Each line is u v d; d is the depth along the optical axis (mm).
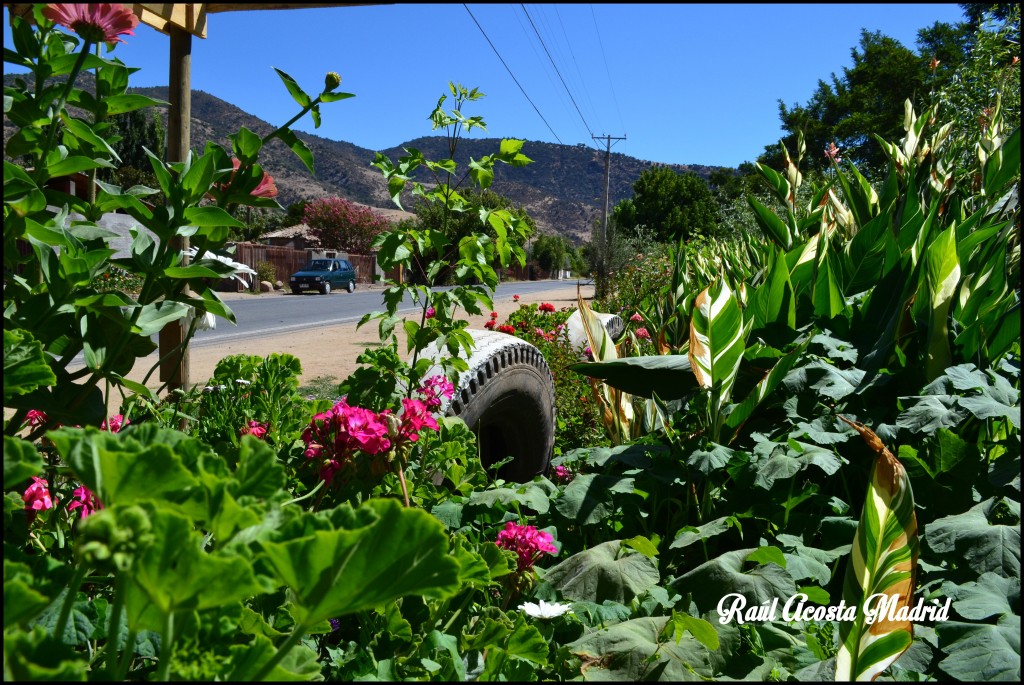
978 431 2689
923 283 3014
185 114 4062
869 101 29484
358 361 2619
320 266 33594
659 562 2414
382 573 800
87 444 798
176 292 1508
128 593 782
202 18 4047
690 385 2895
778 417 3016
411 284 2730
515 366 4082
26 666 692
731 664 1680
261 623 1304
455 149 2832
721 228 17516
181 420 2602
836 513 2633
